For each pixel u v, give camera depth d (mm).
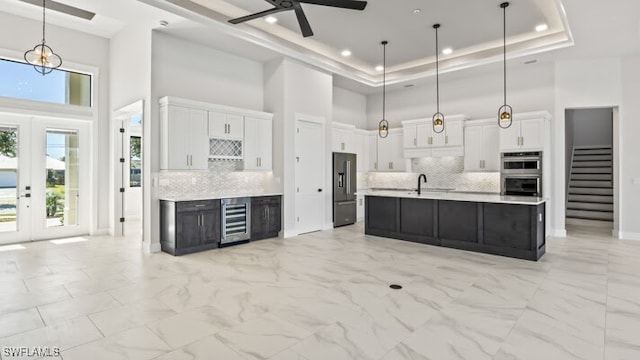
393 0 4762
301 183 6809
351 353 2383
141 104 5480
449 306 3180
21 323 2830
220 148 5906
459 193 6809
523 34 5984
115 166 6645
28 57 5750
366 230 6625
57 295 3455
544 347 2451
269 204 6328
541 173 6340
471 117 7699
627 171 6238
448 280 3916
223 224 5605
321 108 7230
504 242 4984
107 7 4562
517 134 6609
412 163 8508
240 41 5688
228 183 6246
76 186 6543
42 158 6160
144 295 3463
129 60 5879
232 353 2383
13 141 5883
